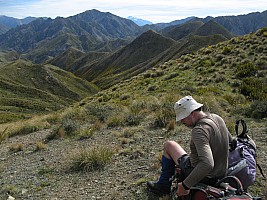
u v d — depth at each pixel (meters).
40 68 190.38
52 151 9.49
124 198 5.46
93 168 7.20
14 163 8.73
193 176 3.48
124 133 10.05
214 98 14.08
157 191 5.12
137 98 19.70
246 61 23.95
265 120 10.26
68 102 157.00
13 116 91.31
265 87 17.61
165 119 10.62
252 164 4.09
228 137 3.93
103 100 25.52
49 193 6.21
